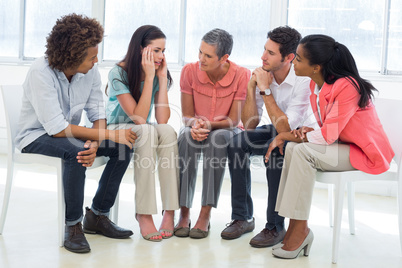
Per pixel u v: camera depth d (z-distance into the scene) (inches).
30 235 98.9
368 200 140.2
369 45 149.8
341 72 92.4
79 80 98.2
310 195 91.1
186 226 103.3
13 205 119.2
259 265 87.9
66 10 176.6
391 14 146.9
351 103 90.7
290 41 100.9
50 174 153.3
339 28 151.4
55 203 122.3
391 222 119.0
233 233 101.8
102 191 100.5
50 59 91.7
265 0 157.3
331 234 108.5
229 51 104.0
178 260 89.0
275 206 96.4
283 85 105.7
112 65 170.6
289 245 92.4
